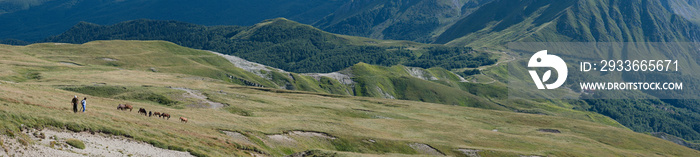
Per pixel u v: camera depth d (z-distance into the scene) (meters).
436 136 108.00
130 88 132.62
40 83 136.62
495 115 160.38
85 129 51.75
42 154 41.09
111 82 154.25
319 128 96.19
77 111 58.84
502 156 93.00
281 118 106.38
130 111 78.75
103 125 54.19
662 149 130.75
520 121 153.00
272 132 84.38
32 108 53.34
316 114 126.75
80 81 151.88
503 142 109.81
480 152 93.94
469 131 119.56
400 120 127.88
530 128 140.38
